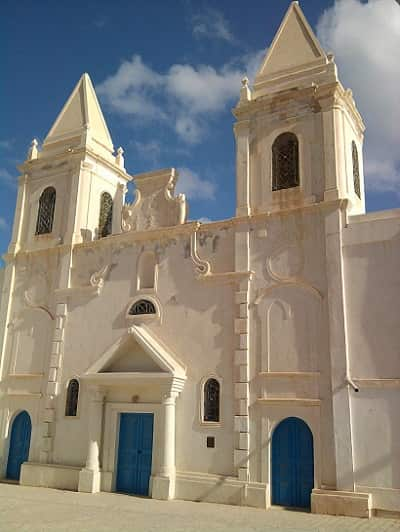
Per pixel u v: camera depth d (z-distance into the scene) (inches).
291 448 591.5
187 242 722.2
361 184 737.0
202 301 687.7
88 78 967.6
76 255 820.0
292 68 722.2
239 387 625.6
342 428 558.6
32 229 882.8
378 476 534.6
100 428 702.5
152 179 783.7
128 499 625.9
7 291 864.3
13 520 494.6
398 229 585.3
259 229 669.3
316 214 635.5
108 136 948.6
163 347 697.6
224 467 618.5
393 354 557.0
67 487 705.0
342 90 674.8
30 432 788.6
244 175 700.0
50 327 809.5
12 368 823.7
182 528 466.9
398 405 542.9
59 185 880.3
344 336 581.0
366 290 586.6
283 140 696.4
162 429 650.8
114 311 756.0
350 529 468.1
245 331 639.8
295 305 622.2
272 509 565.0
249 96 729.6
